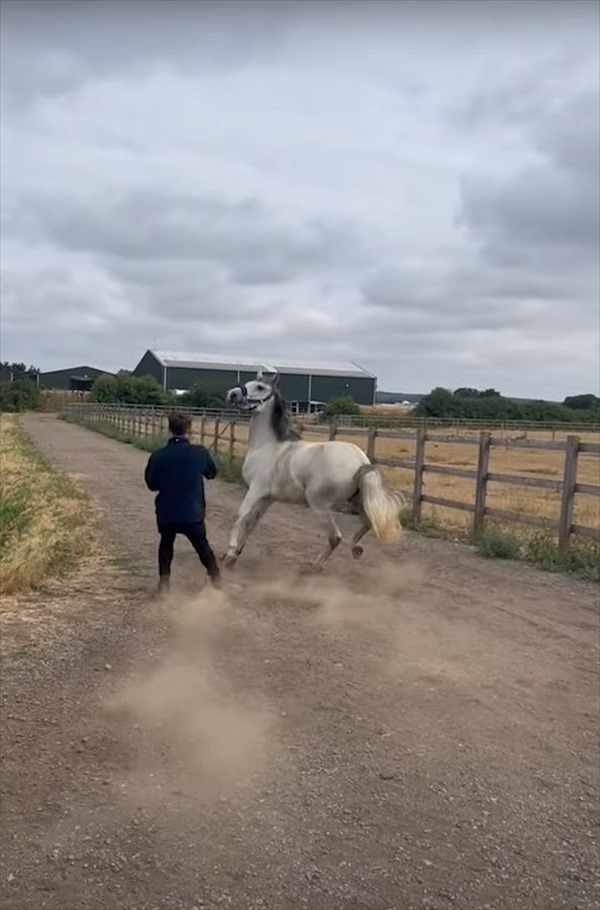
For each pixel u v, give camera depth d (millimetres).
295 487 9109
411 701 5438
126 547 10828
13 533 10172
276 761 4539
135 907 3268
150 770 4422
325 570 9477
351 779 4355
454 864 3600
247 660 6207
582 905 3342
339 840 3768
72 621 7246
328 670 5996
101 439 40688
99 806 4043
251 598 8078
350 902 3314
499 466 32656
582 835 3863
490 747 4777
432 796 4195
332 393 91562
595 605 8125
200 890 3379
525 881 3490
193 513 7988
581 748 4793
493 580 9227
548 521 10680
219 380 90812
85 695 5480
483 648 6621
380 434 14992
